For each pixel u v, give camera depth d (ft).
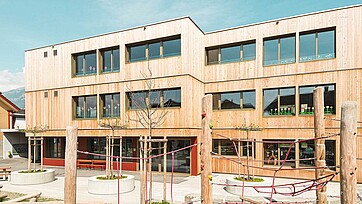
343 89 43.65
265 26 49.98
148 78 50.85
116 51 56.24
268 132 49.06
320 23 45.57
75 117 60.13
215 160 53.11
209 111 15.31
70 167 16.26
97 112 56.85
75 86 59.26
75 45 59.57
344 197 13.26
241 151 50.93
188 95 47.91
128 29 53.62
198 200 27.58
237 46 53.16
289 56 48.62
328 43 45.62
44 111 62.75
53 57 62.34
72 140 16.44
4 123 89.15
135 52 54.03
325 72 45.14
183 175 49.49
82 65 60.08
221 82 53.72
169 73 49.32
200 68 53.78
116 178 38.32
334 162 43.73
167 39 50.78
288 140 47.62
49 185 41.63
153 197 32.96
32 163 71.56
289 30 47.91
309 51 46.98
